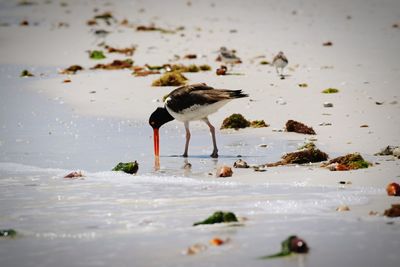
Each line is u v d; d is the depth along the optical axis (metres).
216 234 9.59
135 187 12.64
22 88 24.30
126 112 20.03
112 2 56.47
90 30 40.31
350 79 23.61
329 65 27.06
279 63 24.22
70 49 34.62
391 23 39.97
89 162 14.91
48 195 12.26
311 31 38.12
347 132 16.83
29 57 32.41
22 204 11.68
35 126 18.73
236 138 16.88
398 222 9.91
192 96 15.09
